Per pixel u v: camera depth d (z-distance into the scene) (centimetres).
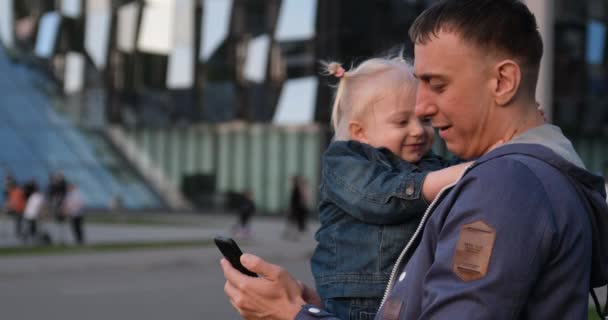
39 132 4744
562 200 174
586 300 176
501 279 167
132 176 4850
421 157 260
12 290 1357
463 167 213
